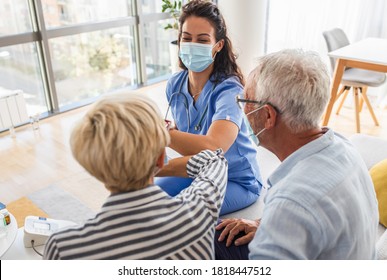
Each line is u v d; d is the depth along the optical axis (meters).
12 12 3.22
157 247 0.73
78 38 3.78
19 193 2.43
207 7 1.48
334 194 0.78
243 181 1.58
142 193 0.73
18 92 3.18
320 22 3.88
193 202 0.83
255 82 0.91
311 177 0.80
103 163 0.69
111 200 0.72
